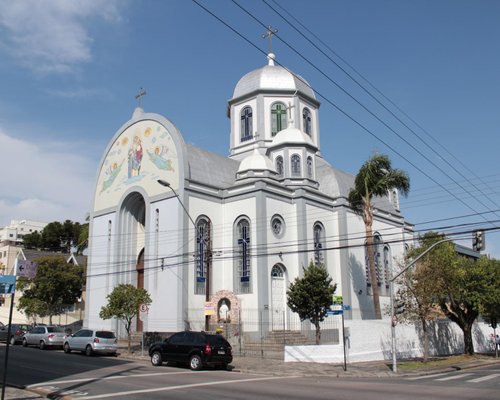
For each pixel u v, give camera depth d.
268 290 33.88
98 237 42.97
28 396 13.95
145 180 39.00
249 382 17.78
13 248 81.31
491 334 41.53
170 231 35.59
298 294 29.38
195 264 34.72
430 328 35.34
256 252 34.44
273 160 41.94
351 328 28.06
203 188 36.66
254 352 29.72
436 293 28.94
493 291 32.88
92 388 15.55
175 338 23.27
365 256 43.03
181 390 15.23
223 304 34.84
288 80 47.66
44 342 32.00
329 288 29.55
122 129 42.56
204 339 22.34
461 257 35.25
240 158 46.31
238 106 48.50
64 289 49.47
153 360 23.73
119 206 41.09
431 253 29.94
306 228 37.78
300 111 47.66
